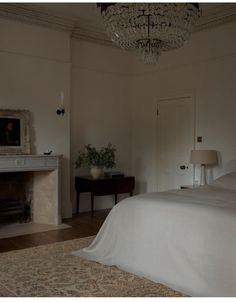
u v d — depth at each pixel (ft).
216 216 8.94
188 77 18.75
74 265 11.11
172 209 9.98
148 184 21.27
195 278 8.89
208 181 17.79
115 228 11.43
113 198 21.56
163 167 20.31
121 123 21.80
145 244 10.37
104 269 10.78
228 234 8.50
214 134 17.52
